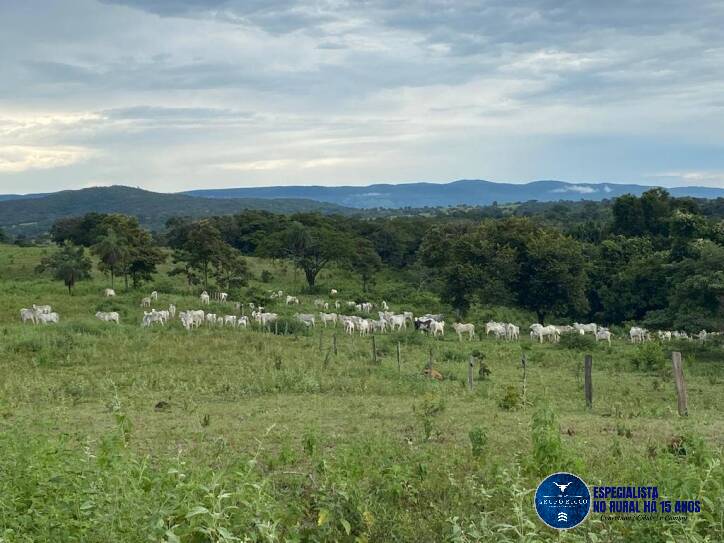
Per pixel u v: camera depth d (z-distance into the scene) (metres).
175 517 5.77
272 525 6.00
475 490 8.70
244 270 60.31
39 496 6.61
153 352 27.92
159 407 17.55
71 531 5.86
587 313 53.81
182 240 79.94
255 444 12.97
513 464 9.30
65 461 7.71
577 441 12.70
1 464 7.43
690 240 46.28
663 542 6.81
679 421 16.11
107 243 51.66
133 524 5.73
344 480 7.93
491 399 19.50
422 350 32.66
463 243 49.03
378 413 16.80
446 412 17.02
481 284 46.91
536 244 47.25
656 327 42.09
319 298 58.03
